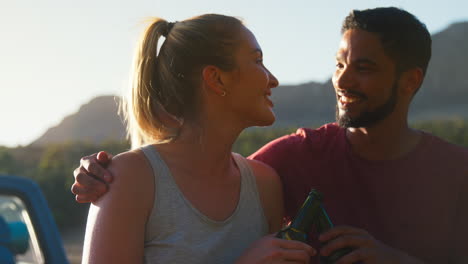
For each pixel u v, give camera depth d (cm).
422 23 215
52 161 2728
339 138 215
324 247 178
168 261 164
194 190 173
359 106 205
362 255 175
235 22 179
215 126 177
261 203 188
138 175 167
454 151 208
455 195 203
